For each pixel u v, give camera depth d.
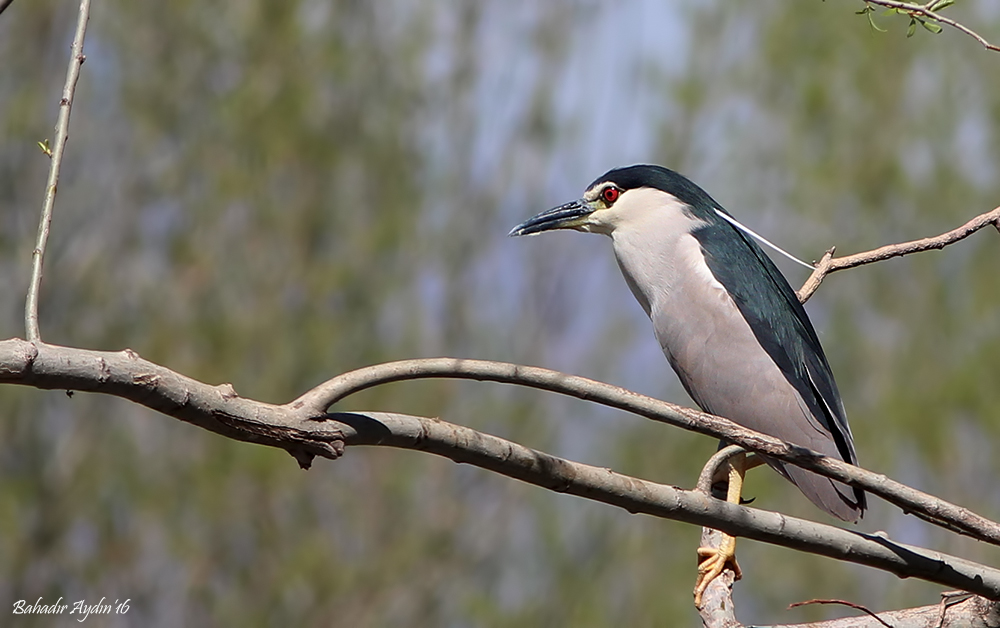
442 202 15.91
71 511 14.05
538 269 15.81
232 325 14.59
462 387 14.84
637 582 14.62
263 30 14.84
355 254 15.07
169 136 15.02
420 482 15.03
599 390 3.36
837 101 15.39
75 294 14.79
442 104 15.97
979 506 15.16
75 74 3.27
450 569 14.80
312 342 14.53
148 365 2.84
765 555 14.43
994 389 15.12
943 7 4.03
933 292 15.80
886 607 14.17
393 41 15.54
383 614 14.58
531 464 3.35
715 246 6.66
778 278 6.79
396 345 15.40
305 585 14.20
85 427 14.27
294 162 14.89
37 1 14.53
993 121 15.52
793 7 15.20
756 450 3.51
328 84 15.23
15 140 14.49
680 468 14.50
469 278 15.80
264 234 15.01
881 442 15.41
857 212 15.82
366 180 15.40
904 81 15.34
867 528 15.10
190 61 15.05
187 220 15.07
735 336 6.40
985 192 15.96
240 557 14.23
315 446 3.03
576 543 14.87
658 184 6.91
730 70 15.56
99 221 14.98
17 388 14.02
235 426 2.94
